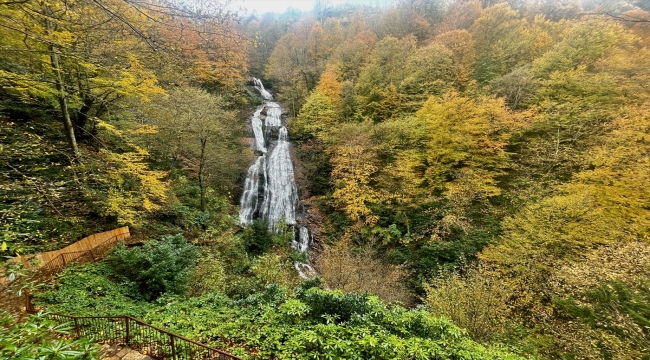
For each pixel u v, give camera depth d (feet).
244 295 32.45
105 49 27.61
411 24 115.03
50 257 28.63
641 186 38.42
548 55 67.31
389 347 17.85
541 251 37.96
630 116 47.67
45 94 30.63
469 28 99.09
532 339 29.17
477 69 81.61
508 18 94.99
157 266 28.37
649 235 36.32
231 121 67.82
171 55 16.43
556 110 56.54
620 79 56.39
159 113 47.19
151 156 54.54
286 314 21.97
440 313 30.32
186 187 58.90
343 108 86.02
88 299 24.09
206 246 45.93
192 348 18.40
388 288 41.65
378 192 63.62
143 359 16.76
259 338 19.92
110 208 35.70
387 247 58.75
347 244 57.47
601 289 26.50
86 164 32.99
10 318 9.27
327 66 108.27
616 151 42.80
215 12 16.58
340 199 67.77
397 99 80.84
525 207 46.44
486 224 53.93
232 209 67.05
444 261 50.70
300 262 57.41
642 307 23.02
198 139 56.65
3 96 36.29
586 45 65.31
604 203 40.16
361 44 108.37
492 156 58.39
